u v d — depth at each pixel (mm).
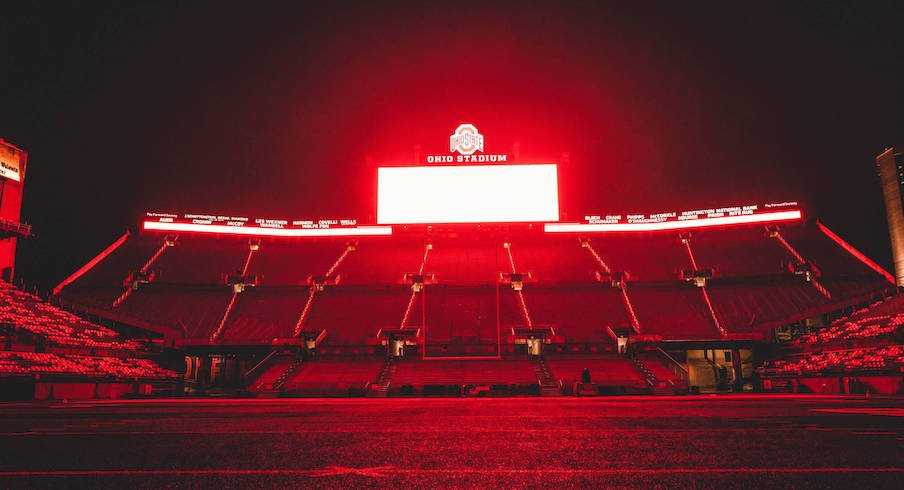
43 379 29875
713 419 13828
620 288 47500
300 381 36469
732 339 39844
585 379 34344
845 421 12828
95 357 36156
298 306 45656
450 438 10070
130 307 43781
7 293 38594
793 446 8461
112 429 12000
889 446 8398
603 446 8766
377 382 36250
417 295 47219
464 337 40969
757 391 39219
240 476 6438
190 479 6277
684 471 6539
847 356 35312
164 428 12250
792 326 43156
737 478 6086
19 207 42031
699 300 45219
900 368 30312
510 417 15273
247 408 21344
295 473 6617
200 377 43531
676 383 35062
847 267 46312
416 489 5754
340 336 41375
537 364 38625
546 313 44188
